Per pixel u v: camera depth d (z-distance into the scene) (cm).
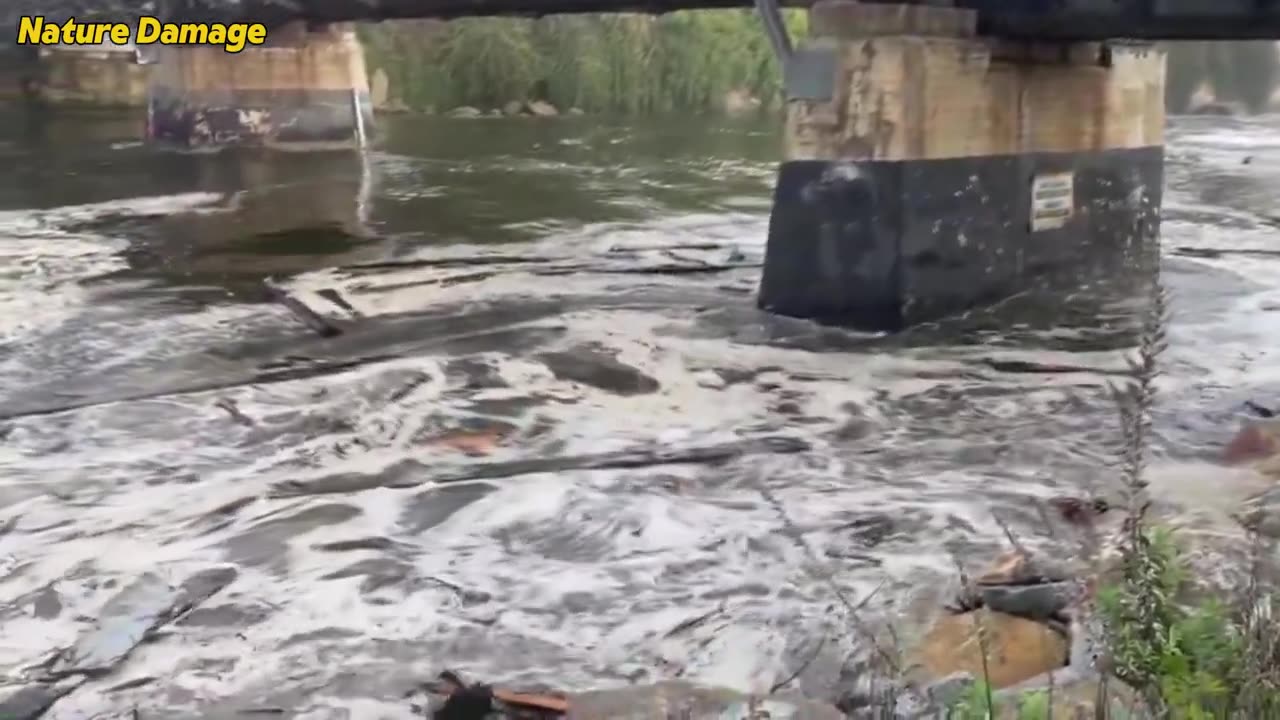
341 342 2006
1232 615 721
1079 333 2127
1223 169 4853
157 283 2486
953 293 2167
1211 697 571
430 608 1048
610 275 2619
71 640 992
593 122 6350
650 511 1274
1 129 5538
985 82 2166
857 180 2083
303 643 986
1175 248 3086
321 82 4919
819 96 2100
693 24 6688
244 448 1477
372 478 1373
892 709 735
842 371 1859
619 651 970
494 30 6569
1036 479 1385
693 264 2769
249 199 3762
